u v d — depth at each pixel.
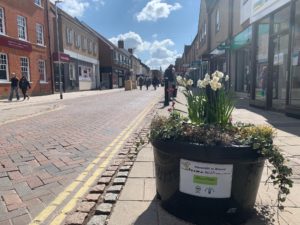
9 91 22.11
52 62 29.23
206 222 3.06
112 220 3.14
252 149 2.89
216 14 27.20
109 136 7.72
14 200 3.75
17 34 23.30
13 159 5.52
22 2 23.97
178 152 3.02
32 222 3.19
